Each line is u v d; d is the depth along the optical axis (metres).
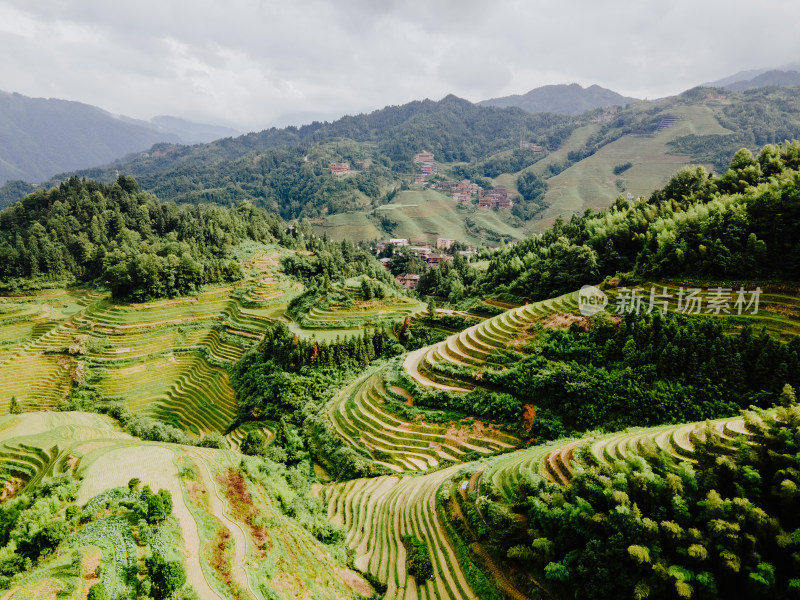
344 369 76.94
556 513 26.14
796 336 40.91
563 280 76.69
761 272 51.53
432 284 140.50
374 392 63.19
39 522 24.84
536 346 56.66
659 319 48.72
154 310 108.88
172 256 115.81
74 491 28.91
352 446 54.09
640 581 21.64
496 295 91.69
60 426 56.47
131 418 66.12
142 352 97.12
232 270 124.19
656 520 23.16
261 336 99.62
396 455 50.16
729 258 53.22
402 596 28.61
